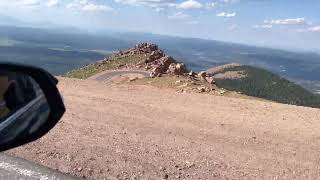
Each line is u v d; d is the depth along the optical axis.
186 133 11.98
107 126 11.86
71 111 13.81
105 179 7.68
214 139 11.50
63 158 8.50
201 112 15.88
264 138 12.16
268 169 8.96
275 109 17.53
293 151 10.84
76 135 10.38
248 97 26.27
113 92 19.56
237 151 10.27
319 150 11.19
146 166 8.41
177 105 17.11
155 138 10.86
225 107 17.44
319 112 17.34
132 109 15.29
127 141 10.20
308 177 8.64
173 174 8.12
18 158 8.04
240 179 8.13
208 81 37.56
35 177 7.15
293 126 14.37
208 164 8.88
